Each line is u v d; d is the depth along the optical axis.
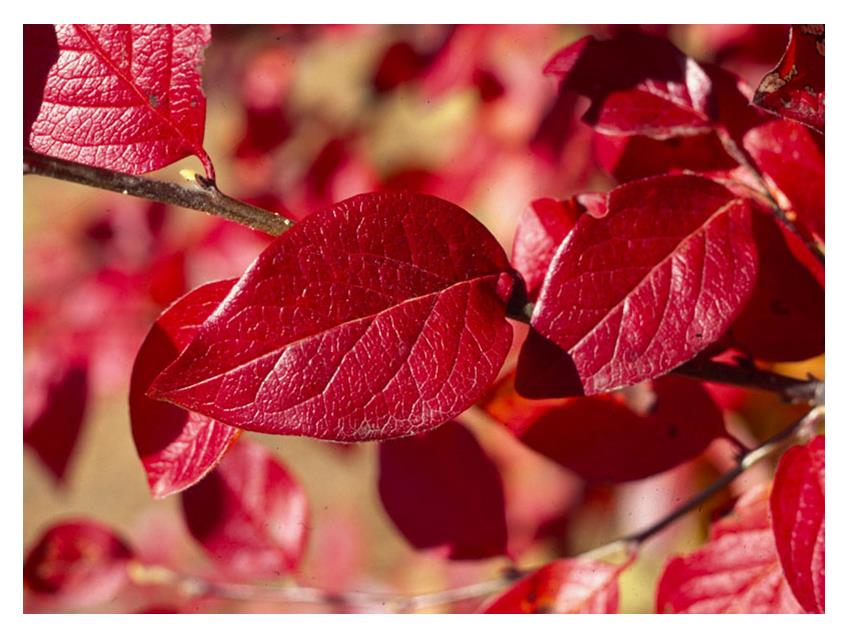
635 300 0.19
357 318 0.18
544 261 0.22
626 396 0.24
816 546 0.21
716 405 0.24
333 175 0.39
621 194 0.20
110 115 0.20
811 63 0.20
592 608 0.24
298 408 0.18
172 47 0.21
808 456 0.22
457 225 0.19
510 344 0.19
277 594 0.30
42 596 0.31
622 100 0.23
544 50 0.38
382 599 0.29
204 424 0.20
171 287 0.37
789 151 0.22
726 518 0.24
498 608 0.24
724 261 0.20
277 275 0.18
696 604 0.24
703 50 0.34
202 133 0.20
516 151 0.39
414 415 0.18
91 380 0.36
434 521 0.27
